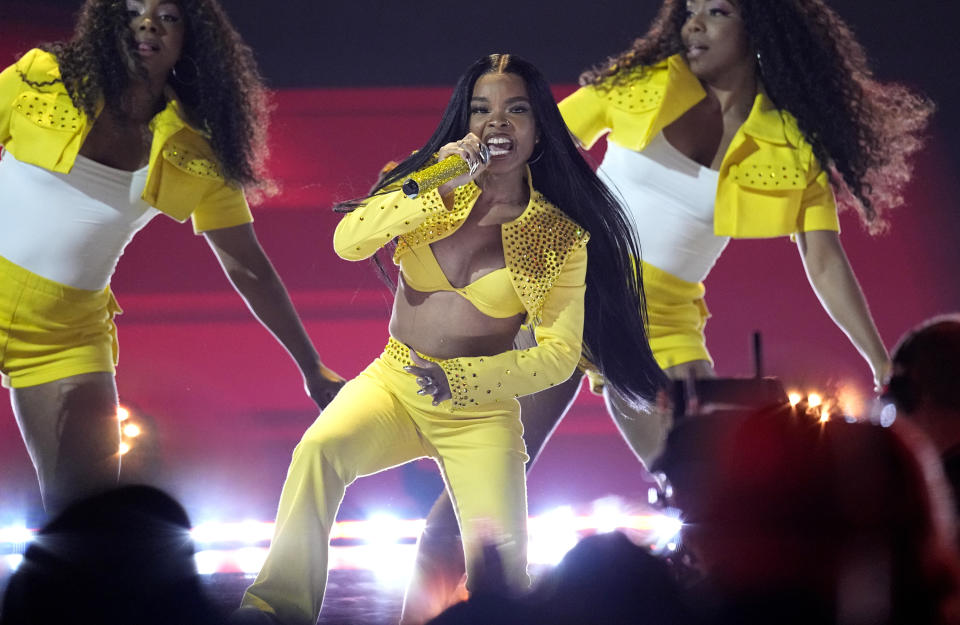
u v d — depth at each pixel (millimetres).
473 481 13133
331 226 36406
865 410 10227
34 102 16156
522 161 13469
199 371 32531
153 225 34969
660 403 8641
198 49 16484
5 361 16641
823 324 34875
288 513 12508
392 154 37594
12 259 16484
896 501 6340
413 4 37719
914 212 35938
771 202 17422
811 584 6375
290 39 37781
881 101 18156
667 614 6797
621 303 14367
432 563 14703
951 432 9516
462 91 13539
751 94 17719
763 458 6176
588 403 31188
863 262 35938
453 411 13281
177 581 11266
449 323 13469
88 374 16828
